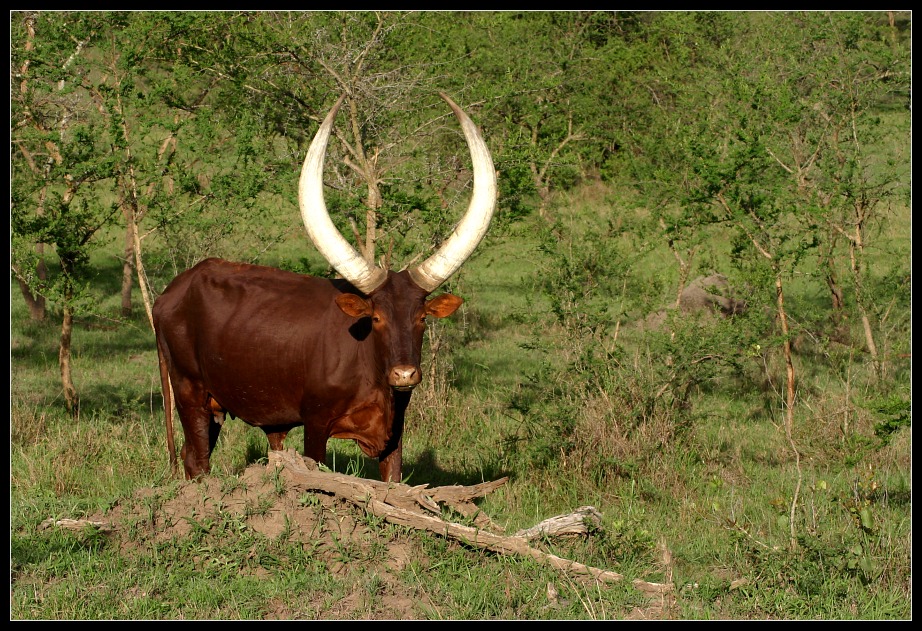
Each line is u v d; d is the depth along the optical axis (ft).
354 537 40.55
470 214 43.06
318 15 67.41
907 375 73.61
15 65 65.87
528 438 57.82
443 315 44.21
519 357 86.94
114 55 68.13
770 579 39.27
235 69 68.03
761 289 65.05
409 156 71.00
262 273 50.11
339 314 46.52
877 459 56.90
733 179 64.59
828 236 73.26
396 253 71.05
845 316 76.74
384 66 69.97
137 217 67.67
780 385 74.18
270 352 47.39
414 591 38.09
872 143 84.07
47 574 39.14
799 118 71.56
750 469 56.90
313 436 47.42
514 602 37.32
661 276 80.07
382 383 45.24
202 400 51.75
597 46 129.18
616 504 51.19
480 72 82.84
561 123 98.48
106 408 70.64
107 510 43.14
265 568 39.52
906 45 89.81
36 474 53.26
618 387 58.29
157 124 62.85
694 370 60.23
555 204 94.48
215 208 68.74
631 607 37.60
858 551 39.86
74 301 64.13
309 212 42.45
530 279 79.51
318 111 70.23
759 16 107.34
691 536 46.62
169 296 51.62
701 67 97.19
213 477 43.16
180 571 38.93
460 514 44.14
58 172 62.59
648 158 93.25
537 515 49.21
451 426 65.05
